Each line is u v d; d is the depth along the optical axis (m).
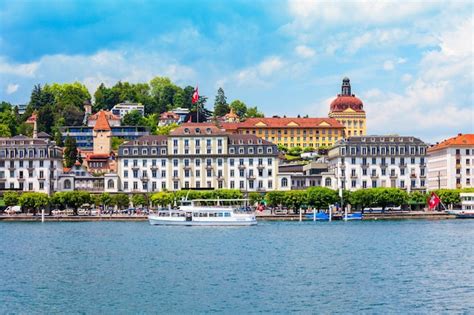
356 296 101.44
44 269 127.75
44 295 103.00
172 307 95.00
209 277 117.81
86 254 150.62
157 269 127.38
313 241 178.00
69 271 125.19
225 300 99.00
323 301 98.25
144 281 114.06
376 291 104.94
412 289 106.50
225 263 135.25
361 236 191.62
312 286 109.00
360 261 137.62
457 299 99.38
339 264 133.25
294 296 101.44
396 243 172.00
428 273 121.75
